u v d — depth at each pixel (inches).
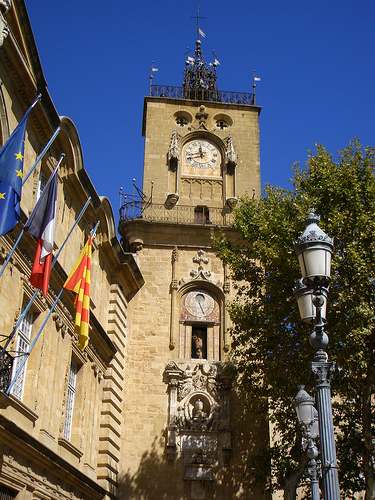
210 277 1423.5
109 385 1194.0
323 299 473.1
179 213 1508.4
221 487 1216.2
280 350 1055.0
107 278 1264.8
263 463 1042.1
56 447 884.6
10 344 749.9
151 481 1209.4
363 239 1008.2
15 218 665.6
